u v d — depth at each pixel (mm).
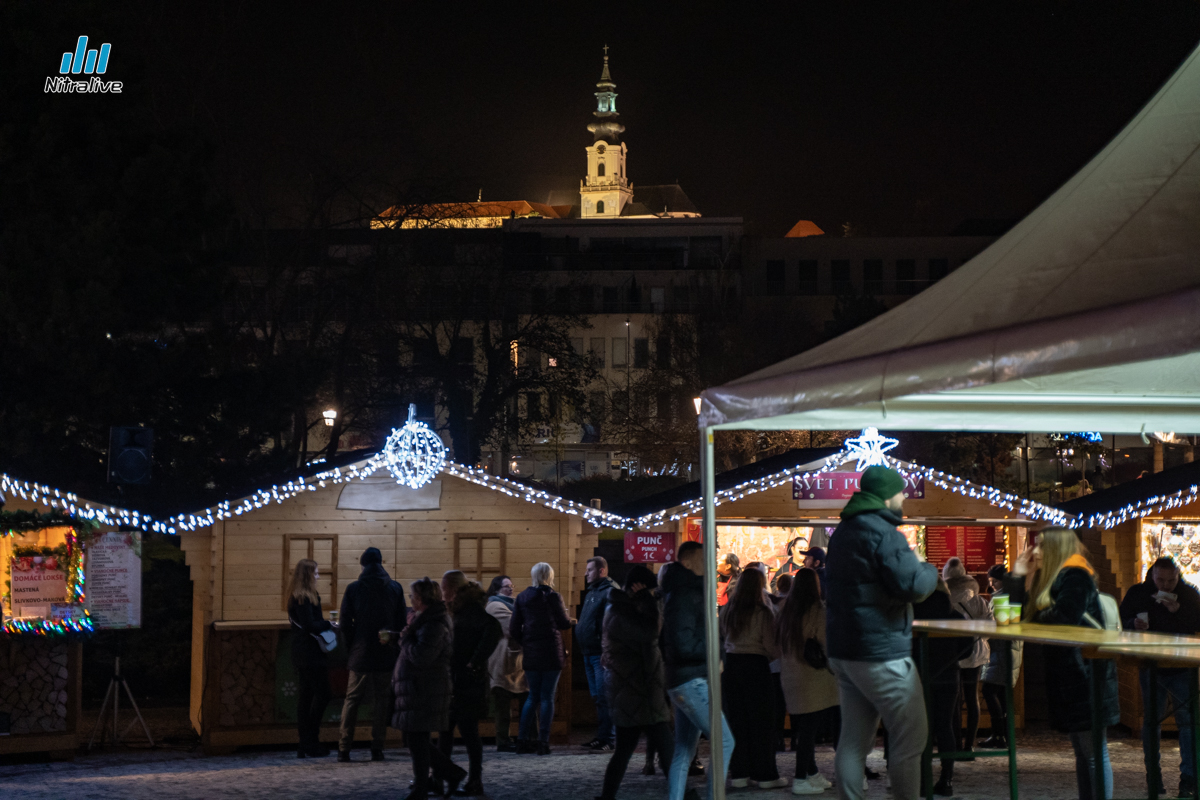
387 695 11648
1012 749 8086
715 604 6398
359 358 28031
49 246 18641
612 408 49844
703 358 50375
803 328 58844
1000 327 4191
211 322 21281
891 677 5922
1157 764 7047
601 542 20562
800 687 9383
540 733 11945
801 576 9555
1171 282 3785
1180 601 10570
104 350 18672
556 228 76375
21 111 19438
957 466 34375
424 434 13711
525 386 37219
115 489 18656
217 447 20141
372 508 13578
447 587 9797
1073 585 7172
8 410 18531
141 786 9711
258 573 13219
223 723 12555
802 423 6348
